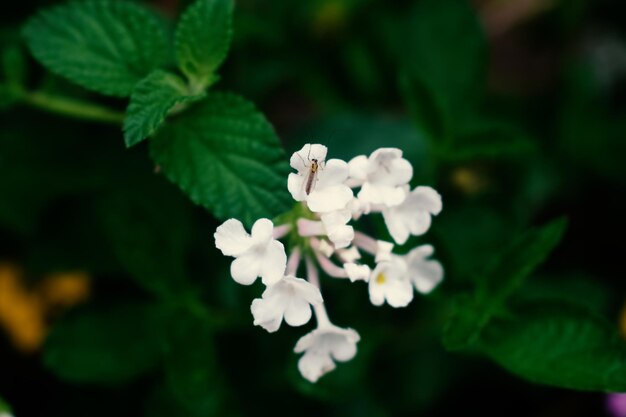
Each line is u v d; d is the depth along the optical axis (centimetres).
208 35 24
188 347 26
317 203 22
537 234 24
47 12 24
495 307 24
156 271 26
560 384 24
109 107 29
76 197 29
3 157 29
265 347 27
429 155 28
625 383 23
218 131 23
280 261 21
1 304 30
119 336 27
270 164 23
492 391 30
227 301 28
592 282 31
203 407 27
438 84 31
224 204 23
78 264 29
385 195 22
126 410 30
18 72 26
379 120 31
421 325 28
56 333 27
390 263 22
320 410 28
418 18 31
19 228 29
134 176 28
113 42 24
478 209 29
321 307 23
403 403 29
